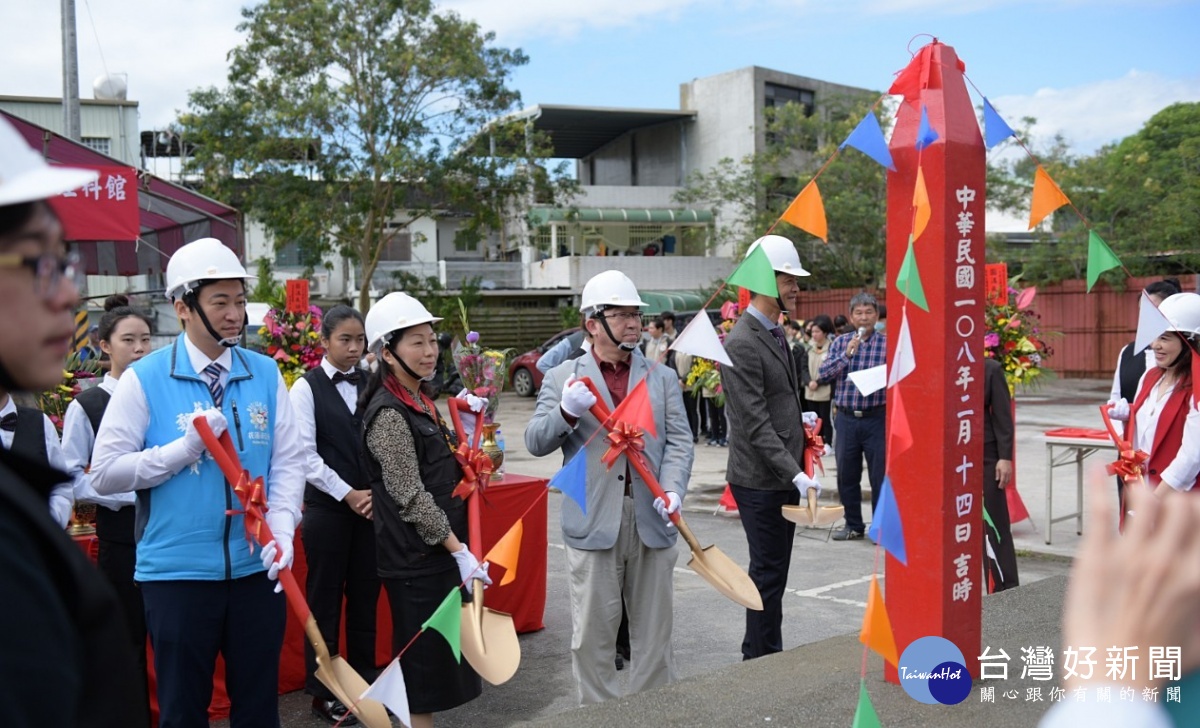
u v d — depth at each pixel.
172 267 2.97
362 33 18.45
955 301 2.76
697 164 27.30
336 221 18.91
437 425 3.45
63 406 4.36
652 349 13.38
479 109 19.28
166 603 2.80
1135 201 20.02
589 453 3.50
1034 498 8.38
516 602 5.03
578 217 24.81
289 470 3.07
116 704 1.02
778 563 3.99
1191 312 3.97
